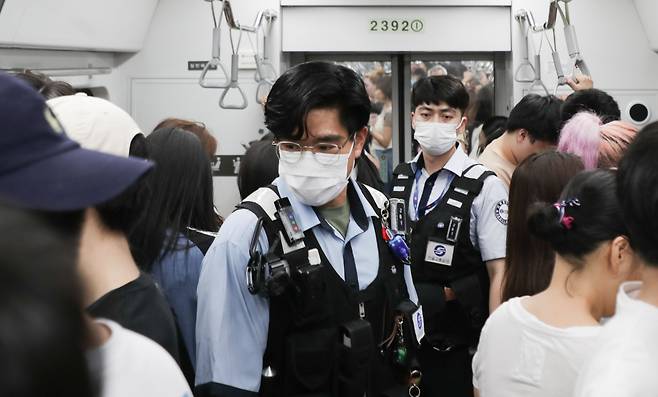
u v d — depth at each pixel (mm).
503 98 4730
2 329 382
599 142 1946
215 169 4531
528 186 1604
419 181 2537
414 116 2518
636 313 844
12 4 2695
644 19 4371
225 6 3646
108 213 951
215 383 1328
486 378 1221
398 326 1554
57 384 403
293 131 1401
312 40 4465
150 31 4488
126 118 1239
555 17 3850
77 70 3729
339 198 1539
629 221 878
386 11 4449
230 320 1373
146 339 796
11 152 649
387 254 1572
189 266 1628
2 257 411
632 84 4488
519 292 1570
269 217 1425
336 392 1413
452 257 2250
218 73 4500
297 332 1407
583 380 862
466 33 4461
